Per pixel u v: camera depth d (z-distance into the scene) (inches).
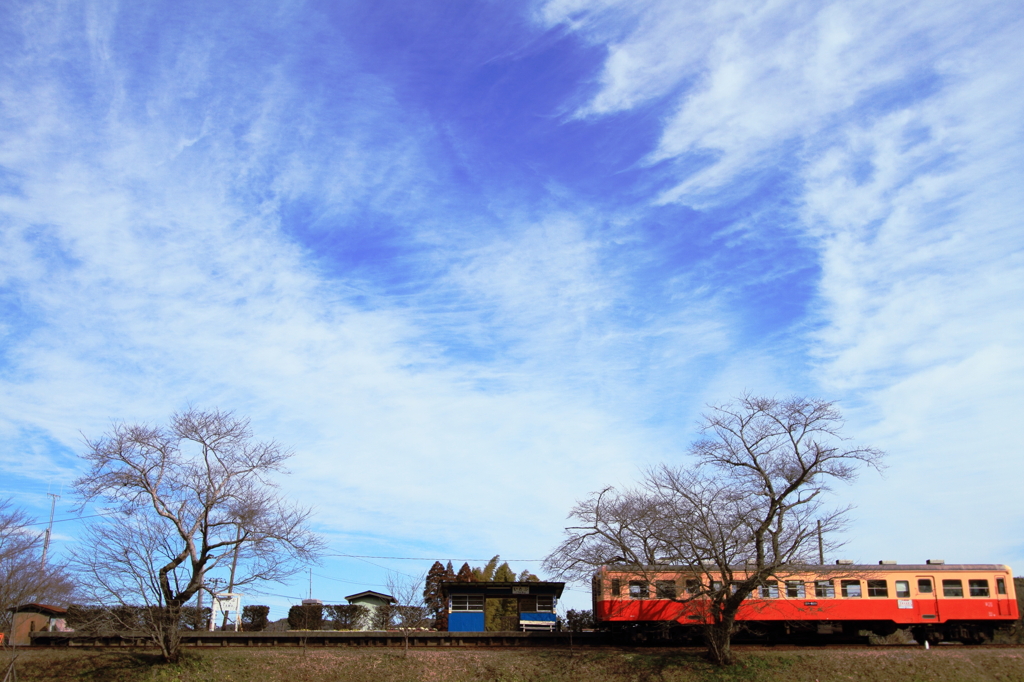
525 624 1612.9
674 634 1531.7
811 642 1569.9
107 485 1309.1
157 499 1322.6
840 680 1272.1
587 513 1432.1
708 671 1298.0
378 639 1477.6
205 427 1365.7
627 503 1424.7
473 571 2514.8
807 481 1323.8
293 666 1300.4
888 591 1536.7
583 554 1427.2
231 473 1370.6
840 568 1518.2
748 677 1277.1
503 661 1343.5
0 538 1477.6
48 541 1699.1
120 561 1267.2
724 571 1325.0
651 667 1321.4
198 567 1322.6
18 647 1407.5
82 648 1397.6
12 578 1433.3
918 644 1542.8
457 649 1424.7
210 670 1274.6
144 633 1321.4
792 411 1353.3
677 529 1360.7
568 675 1304.1
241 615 1815.9
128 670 1261.1
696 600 1438.2
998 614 1531.7
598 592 1577.3
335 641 1480.1
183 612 1514.5
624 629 1531.7
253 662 1305.4
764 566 1312.7
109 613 1293.1
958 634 1557.6
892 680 1272.1
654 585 1465.3
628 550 1406.3
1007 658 1336.1
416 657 1349.7
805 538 1306.6
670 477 2058.3
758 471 1344.7
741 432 1380.4
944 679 1272.1
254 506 1348.4
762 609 1513.3
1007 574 1561.3
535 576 2438.5
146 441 1337.4
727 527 1341.0
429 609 1692.9
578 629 1827.0
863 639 1584.6
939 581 1550.2
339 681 1268.5
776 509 1320.1
